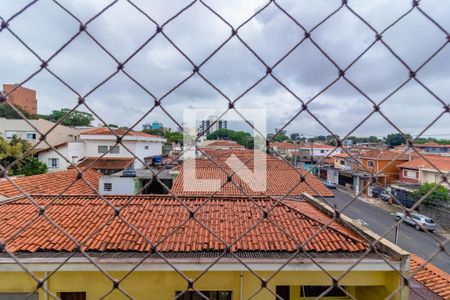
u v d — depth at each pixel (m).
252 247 3.66
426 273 5.75
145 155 17.66
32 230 3.93
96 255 3.40
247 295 3.42
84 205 4.88
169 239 3.81
